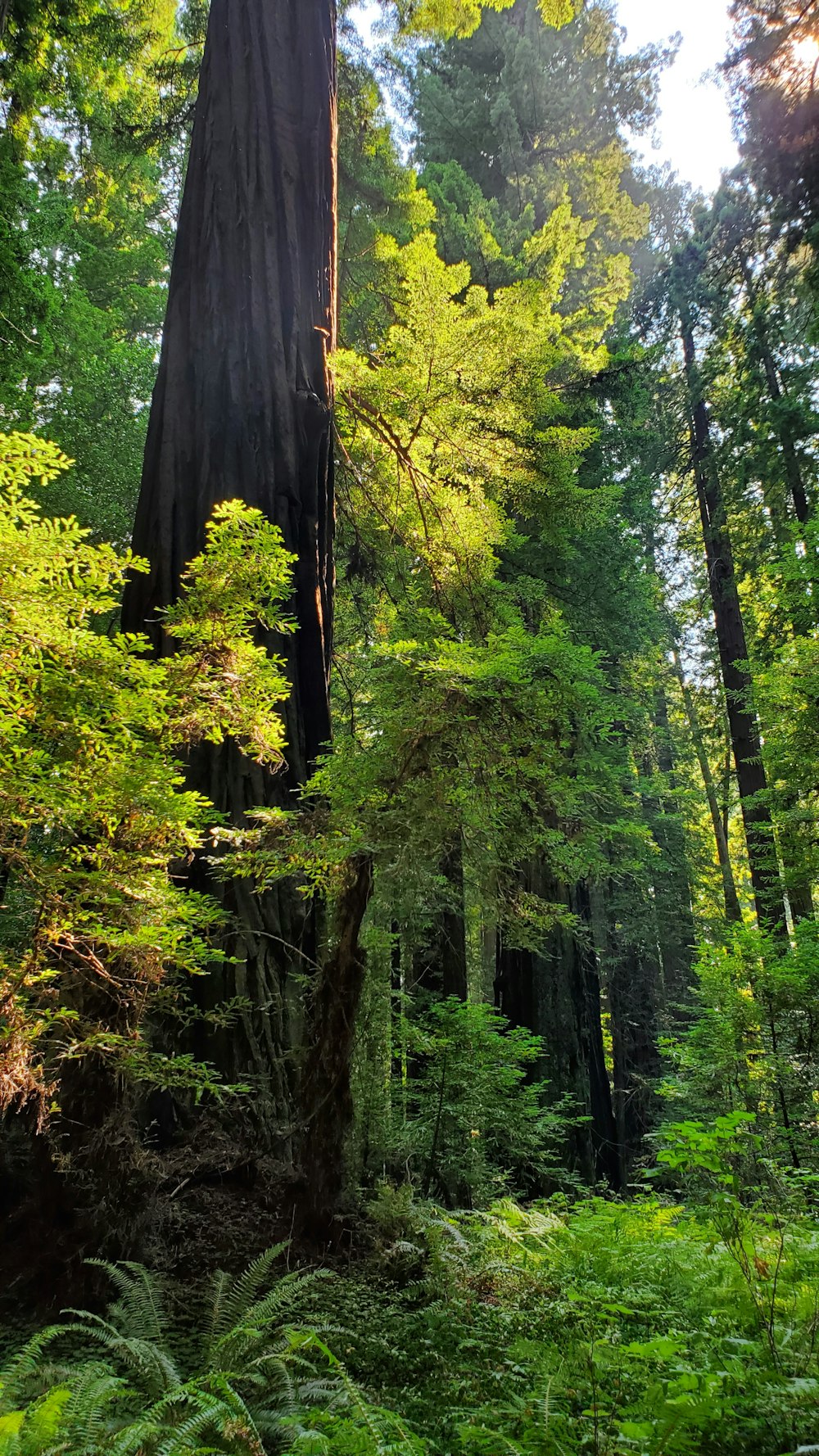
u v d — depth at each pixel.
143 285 16.62
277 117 7.87
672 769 19.34
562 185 14.98
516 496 10.26
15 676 3.02
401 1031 6.38
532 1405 2.56
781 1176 4.74
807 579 10.09
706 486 16.48
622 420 14.23
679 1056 7.71
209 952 3.78
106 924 3.25
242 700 4.02
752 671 10.58
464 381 8.68
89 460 12.13
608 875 10.38
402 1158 5.92
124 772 3.11
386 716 4.61
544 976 11.68
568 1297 3.32
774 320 13.71
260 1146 4.91
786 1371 2.60
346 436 9.95
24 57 11.49
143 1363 2.93
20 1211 4.08
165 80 12.16
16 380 11.79
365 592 12.04
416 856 4.74
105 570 3.25
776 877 10.74
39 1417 2.21
